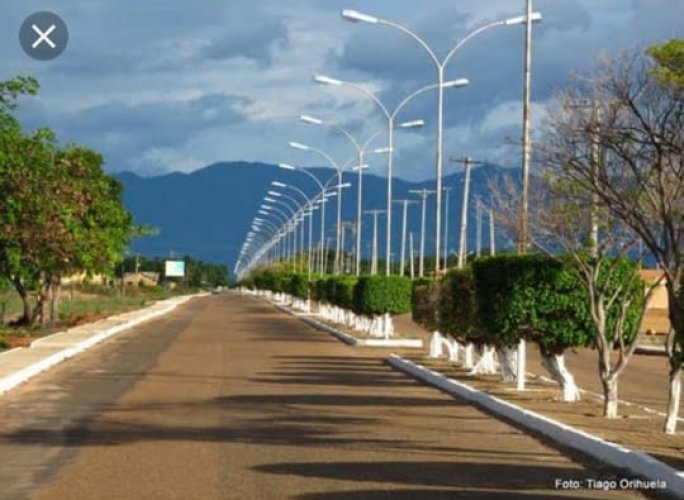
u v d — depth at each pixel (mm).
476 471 15094
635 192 19578
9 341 39688
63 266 44188
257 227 180125
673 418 18125
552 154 30125
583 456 16516
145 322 68875
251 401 24219
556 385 27047
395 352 42500
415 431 19359
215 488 13805
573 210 21484
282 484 14078
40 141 37250
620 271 21438
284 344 47938
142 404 23562
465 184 56906
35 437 18500
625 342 21625
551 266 22375
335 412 22250
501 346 26422
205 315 86438
